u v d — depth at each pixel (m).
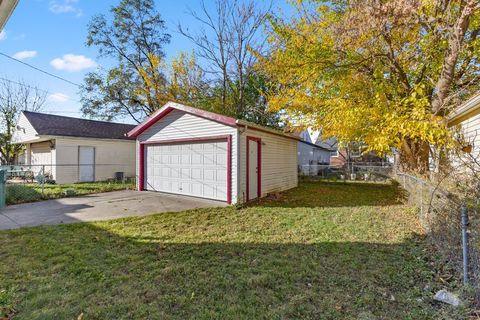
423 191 5.05
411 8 5.63
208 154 8.40
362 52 7.47
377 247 4.05
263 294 2.71
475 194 3.22
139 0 17.38
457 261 2.96
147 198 8.65
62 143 13.01
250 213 6.52
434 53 7.09
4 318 2.27
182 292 2.75
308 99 9.00
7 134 20.39
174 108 9.05
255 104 15.51
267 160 9.36
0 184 7.14
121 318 2.29
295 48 7.82
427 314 2.29
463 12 5.59
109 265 3.42
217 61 15.63
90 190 10.33
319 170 20.25
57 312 2.36
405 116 6.25
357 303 2.52
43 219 5.91
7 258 3.60
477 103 5.98
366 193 10.23
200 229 5.15
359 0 6.17
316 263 3.46
